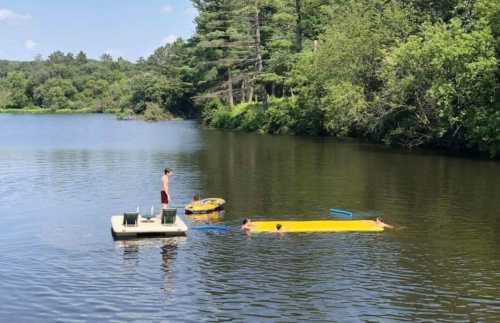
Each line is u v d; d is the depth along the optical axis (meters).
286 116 84.69
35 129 97.75
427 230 25.64
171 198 32.97
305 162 48.28
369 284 19.11
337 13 81.44
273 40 94.62
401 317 16.64
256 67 100.75
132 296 18.12
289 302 17.66
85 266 20.84
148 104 133.75
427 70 54.06
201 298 17.95
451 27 53.47
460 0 57.69
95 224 26.88
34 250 22.80
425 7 64.75
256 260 21.48
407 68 55.78
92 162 49.06
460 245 23.39
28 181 38.84
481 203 30.98
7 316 16.72
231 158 51.66
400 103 59.66
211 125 103.81
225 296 18.11
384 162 47.81
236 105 105.12
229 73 106.06
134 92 146.62
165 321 16.39
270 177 40.09
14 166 46.41
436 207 30.12
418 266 20.83
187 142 69.19
